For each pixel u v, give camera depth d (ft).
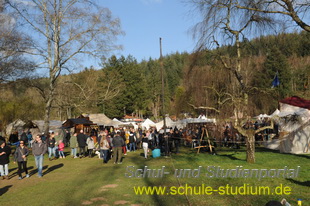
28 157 66.54
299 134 56.80
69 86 117.60
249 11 41.29
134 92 226.38
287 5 33.81
